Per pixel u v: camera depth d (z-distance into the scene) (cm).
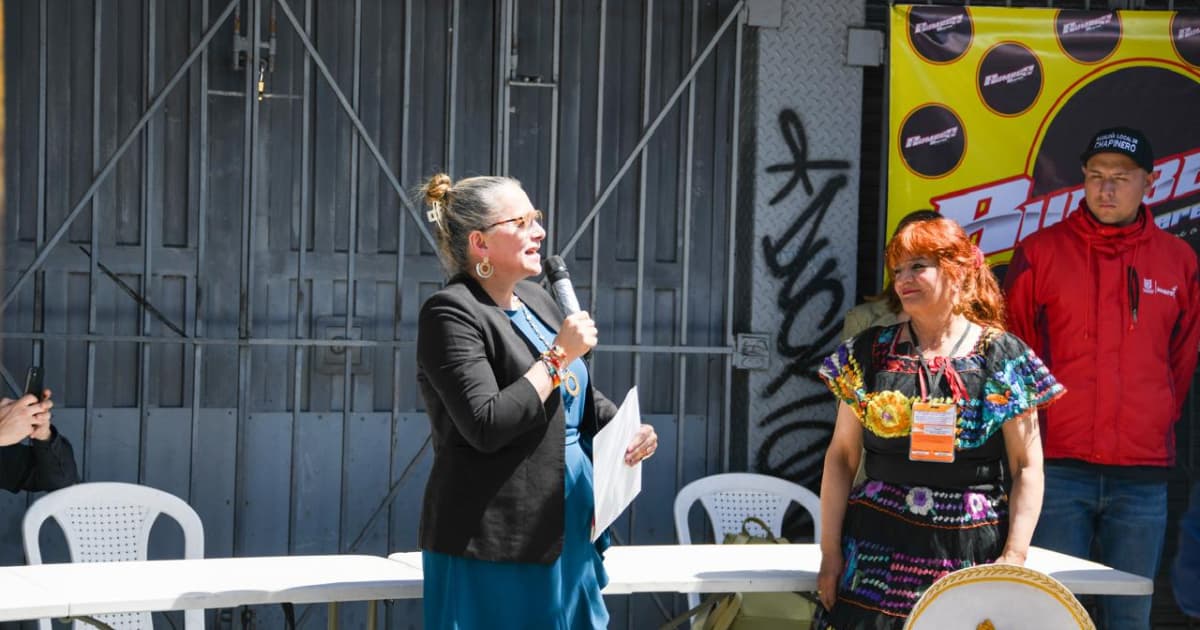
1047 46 502
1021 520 322
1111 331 471
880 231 520
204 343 487
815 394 540
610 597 544
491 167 521
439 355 266
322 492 513
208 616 508
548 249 527
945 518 323
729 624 405
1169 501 543
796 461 541
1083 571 355
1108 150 473
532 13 523
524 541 268
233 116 498
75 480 436
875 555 328
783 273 537
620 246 537
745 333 534
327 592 311
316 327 509
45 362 484
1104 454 468
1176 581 544
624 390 538
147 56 488
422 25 514
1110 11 504
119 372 492
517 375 274
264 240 503
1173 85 504
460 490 270
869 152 554
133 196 492
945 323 335
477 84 520
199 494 499
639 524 542
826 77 537
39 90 480
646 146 536
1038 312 485
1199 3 560
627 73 534
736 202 538
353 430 514
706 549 381
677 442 541
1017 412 324
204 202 490
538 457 272
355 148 502
